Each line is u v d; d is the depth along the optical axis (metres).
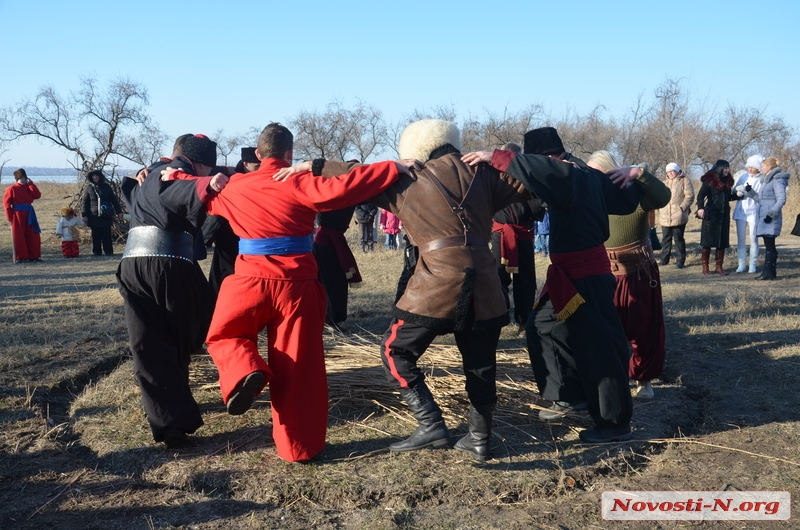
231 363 3.54
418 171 3.61
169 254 4.04
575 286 3.97
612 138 32.12
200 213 3.85
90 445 4.16
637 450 4.05
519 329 6.88
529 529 3.21
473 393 3.76
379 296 9.30
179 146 4.41
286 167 3.85
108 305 8.80
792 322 7.20
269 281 3.67
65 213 16.91
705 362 5.88
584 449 4.00
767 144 32.72
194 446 4.05
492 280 3.61
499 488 3.55
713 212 11.82
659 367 4.80
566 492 3.59
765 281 10.91
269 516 3.31
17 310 8.51
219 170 5.45
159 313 4.04
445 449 3.96
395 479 3.60
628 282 4.74
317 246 6.77
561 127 33.25
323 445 3.85
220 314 3.68
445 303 3.53
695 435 4.32
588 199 3.93
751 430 4.36
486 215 3.63
